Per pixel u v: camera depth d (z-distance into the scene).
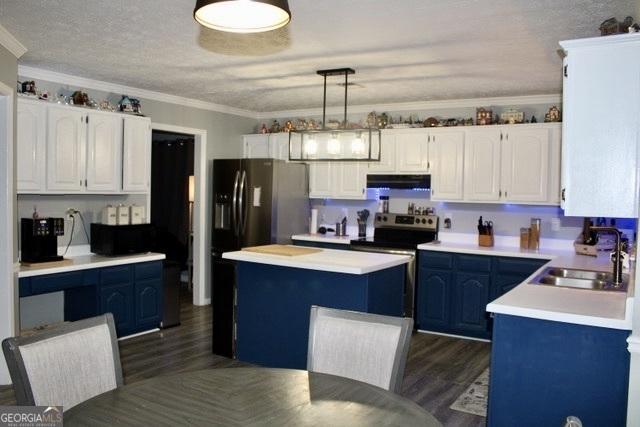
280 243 6.02
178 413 1.62
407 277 5.39
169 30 3.40
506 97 5.44
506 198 5.25
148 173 5.23
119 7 2.99
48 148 4.35
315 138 4.28
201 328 5.30
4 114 3.67
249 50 3.84
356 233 6.43
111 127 4.86
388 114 6.12
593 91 2.41
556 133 5.01
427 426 1.55
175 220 7.89
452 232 5.86
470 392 3.75
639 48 2.33
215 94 5.67
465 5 2.85
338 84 4.98
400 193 6.16
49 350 1.83
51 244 4.48
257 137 6.64
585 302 2.76
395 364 2.08
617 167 2.39
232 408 1.67
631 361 2.27
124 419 1.57
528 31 3.27
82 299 4.71
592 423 2.51
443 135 5.53
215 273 4.46
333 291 3.80
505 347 2.70
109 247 4.82
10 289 3.73
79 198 4.98
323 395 1.78
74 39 3.63
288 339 4.01
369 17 3.07
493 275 5.03
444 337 5.21
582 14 2.95
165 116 5.73
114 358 2.05
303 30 3.33
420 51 3.77
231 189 6.06
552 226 5.34
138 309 4.91
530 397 2.64
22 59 4.21
